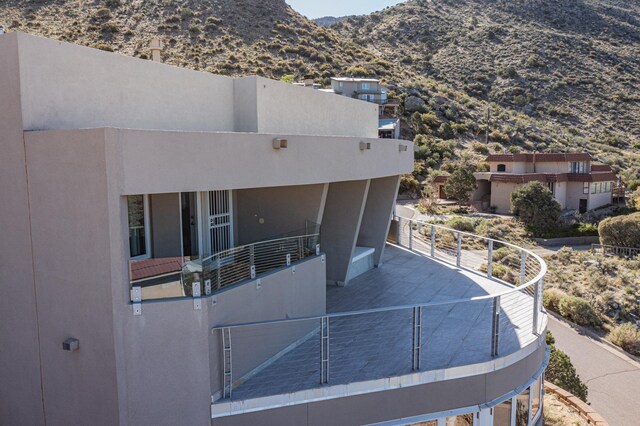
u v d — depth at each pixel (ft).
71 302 23.67
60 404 24.73
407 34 403.54
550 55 354.74
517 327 32.96
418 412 26.14
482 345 29.89
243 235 38.70
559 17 432.66
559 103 304.91
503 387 28.25
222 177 25.88
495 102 305.32
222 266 25.43
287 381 25.79
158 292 23.03
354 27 431.84
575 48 367.45
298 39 277.23
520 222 153.58
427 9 452.35
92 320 23.11
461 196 173.58
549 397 46.01
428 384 26.21
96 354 23.20
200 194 33.01
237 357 25.63
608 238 132.57
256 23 273.33
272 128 40.50
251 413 23.89
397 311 36.76
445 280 45.70
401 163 47.24
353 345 30.25
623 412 58.29
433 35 400.88
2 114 24.68
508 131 253.24
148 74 31.91
